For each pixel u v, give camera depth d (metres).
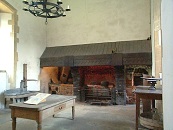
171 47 1.38
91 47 6.41
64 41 6.97
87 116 4.45
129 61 5.61
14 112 3.06
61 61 6.43
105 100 6.19
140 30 5.96
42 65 6.80
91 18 6.57
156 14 4.64
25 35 6.19
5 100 5.30
